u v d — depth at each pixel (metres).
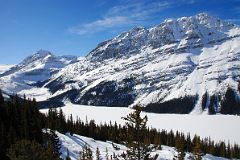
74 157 102.50
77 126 158.75
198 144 52.84
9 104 110.25
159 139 144.88
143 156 26.19
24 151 37.12
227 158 176.38
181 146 83.56
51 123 124.94
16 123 101.69
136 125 26.11
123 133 26.61
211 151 176.62
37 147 37.94
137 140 26.11
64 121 148.62
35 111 123.12
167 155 104.25
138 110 26.25
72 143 117.25
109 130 162.38
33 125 94.94
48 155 40.25
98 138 156.38
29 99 128.38
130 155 26.27
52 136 70.25
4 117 100.00
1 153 70.00
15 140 75.25
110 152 113.19
